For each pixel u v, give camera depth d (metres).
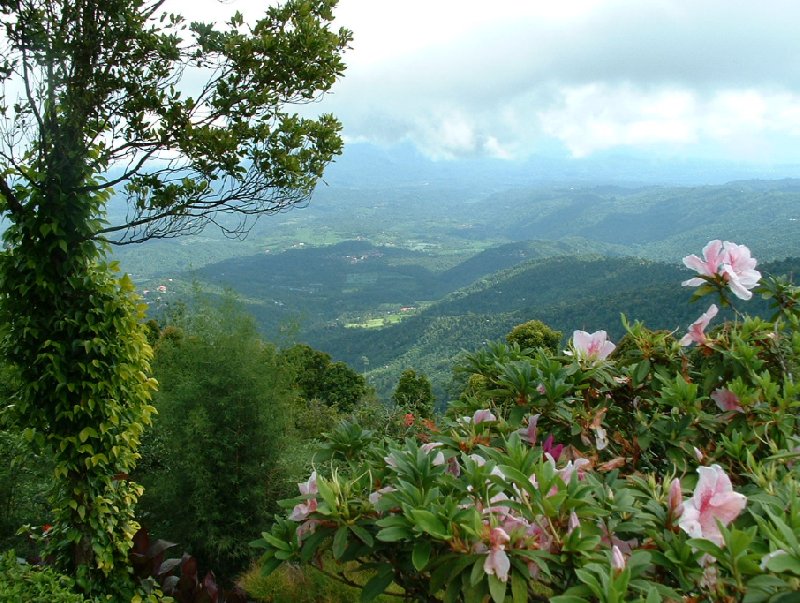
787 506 1.18
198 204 4.25
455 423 1.88
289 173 4.41
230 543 5.63
